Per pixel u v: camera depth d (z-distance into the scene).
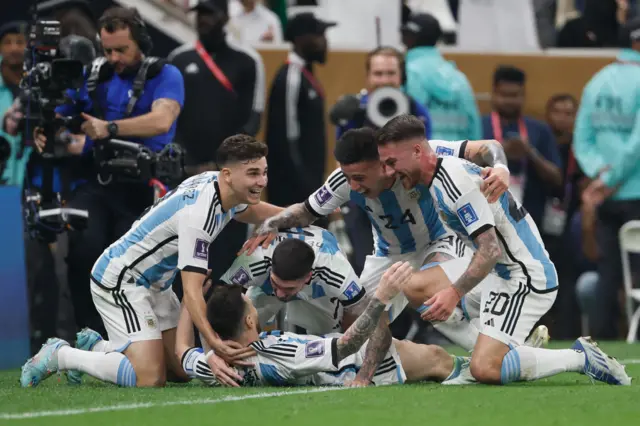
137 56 19.78
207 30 24.56
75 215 19.14
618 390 14.93
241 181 15.82
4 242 21.64
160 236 16.30
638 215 28.34
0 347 21.28
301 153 25.70
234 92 24.77
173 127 20.44
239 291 15.57
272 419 12.34
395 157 15.27
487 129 27.98
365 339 15.08
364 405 13.30
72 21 23.34
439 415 12.61
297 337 15.59
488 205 15.26
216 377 15.70
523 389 15.02
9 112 21.06
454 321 17.69
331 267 16.47
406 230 17.38
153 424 12.10
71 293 19.81
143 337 16.42
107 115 19.98
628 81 28.25
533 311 15.83
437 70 26.30
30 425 12.20
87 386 16.62
